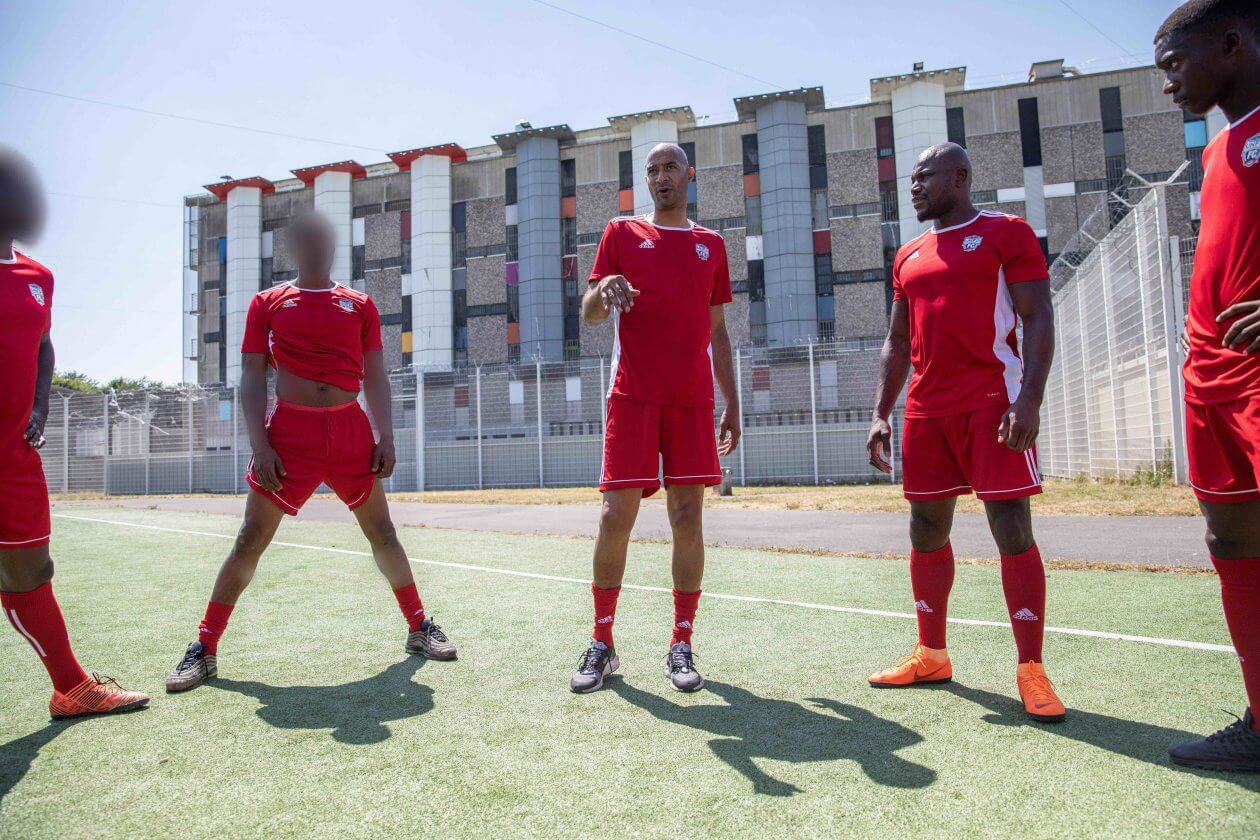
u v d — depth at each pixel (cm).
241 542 284
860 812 161
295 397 295
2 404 218
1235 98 174
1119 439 1198
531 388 2362
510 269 3497
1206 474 187
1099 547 544
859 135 3203
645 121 3334
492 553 630
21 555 228
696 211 3303
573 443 2167
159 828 162
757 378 2141
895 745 200
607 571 274
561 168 3472
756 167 3275
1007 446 222
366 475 304
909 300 265
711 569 511
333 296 306
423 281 3528
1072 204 3038
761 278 3241
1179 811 158
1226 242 175
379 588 463
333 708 243
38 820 167
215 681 276
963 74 3106
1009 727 212
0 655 328
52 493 2289
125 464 2403
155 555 642
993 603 380
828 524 803
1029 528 233
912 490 257
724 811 163
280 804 173
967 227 248
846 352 2023
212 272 3925
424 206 3544
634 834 153
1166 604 362
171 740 217
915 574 260
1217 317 176
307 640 337
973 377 242
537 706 241
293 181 4116
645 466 273
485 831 156
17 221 224
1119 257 1177
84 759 203
